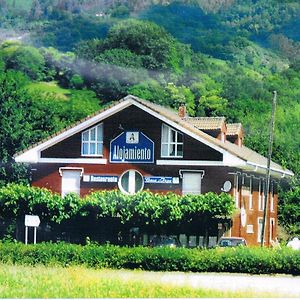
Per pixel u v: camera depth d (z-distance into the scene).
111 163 85.62
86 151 86.25
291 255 59.50
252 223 91.69
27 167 108.31
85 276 47.16
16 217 76.81
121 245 76.06
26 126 113.31
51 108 121.12
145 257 59.12
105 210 75.44
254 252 59.78
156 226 75.75
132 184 85.06
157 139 84.44
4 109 114.19
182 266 59.16
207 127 89.50
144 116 85.00
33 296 39.31
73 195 76.44
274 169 96.69
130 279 47.19
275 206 107.31
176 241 75.88
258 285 48.03
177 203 75.38
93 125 86.25
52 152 86.75
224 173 82.50
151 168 84.50
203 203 75.50
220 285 46.03
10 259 58.38
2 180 106.94
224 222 76.50
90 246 60.31
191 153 83.38
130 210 75.31
